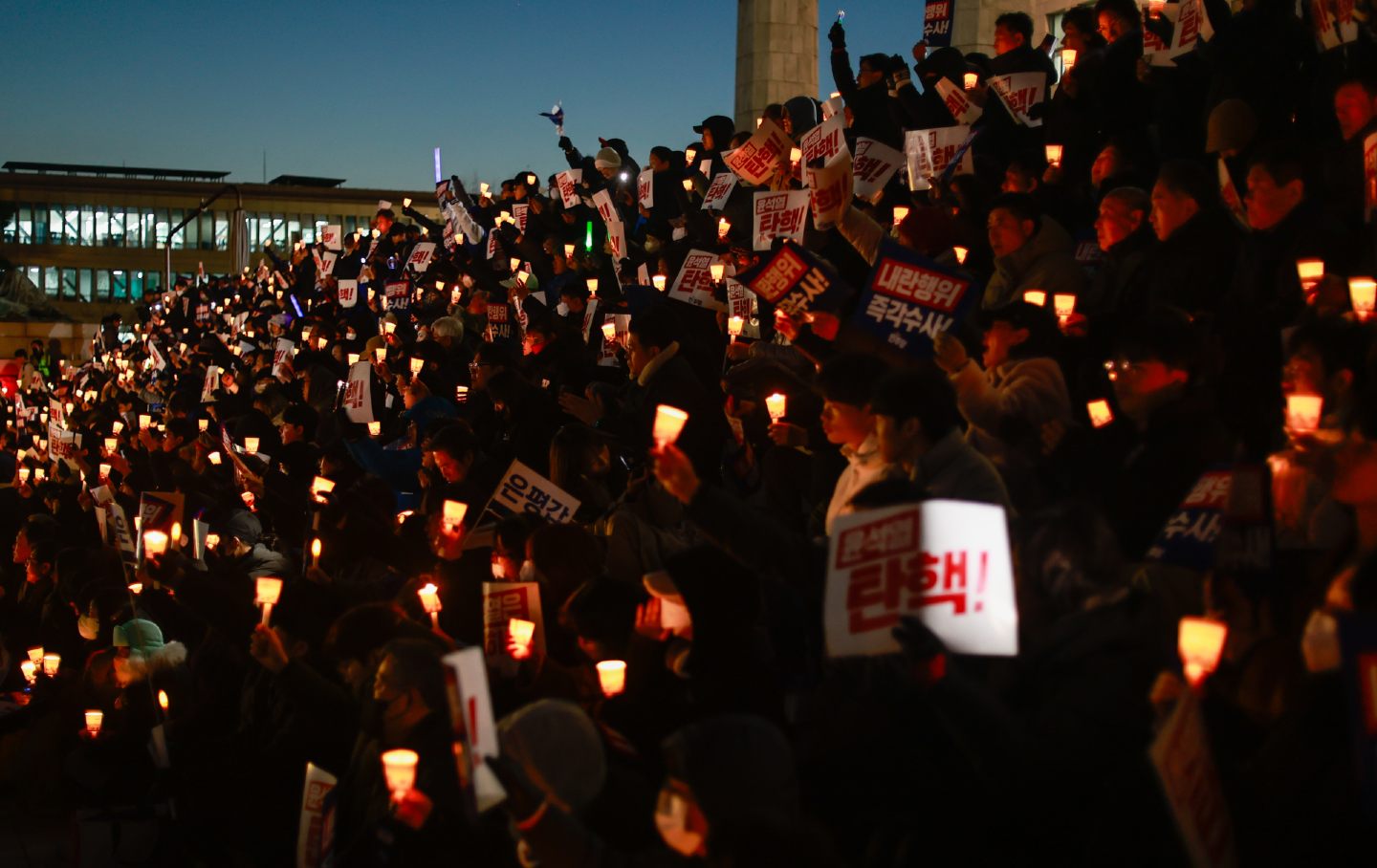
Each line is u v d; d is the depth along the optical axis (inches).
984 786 142.6
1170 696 132.2
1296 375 188.4
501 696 223.1
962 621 140.7
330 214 2527.1
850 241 296.7
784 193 370.9
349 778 229.8
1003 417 215.9
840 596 146.8
